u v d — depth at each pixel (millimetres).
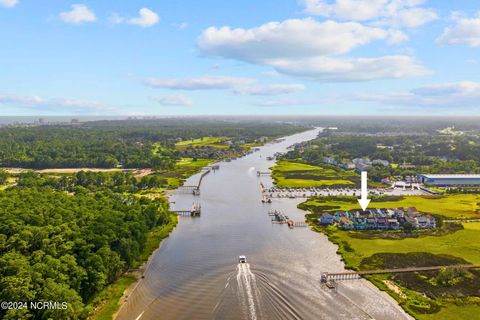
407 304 113812
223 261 144500
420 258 148625
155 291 121375
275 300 114812
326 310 110000
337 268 139000
